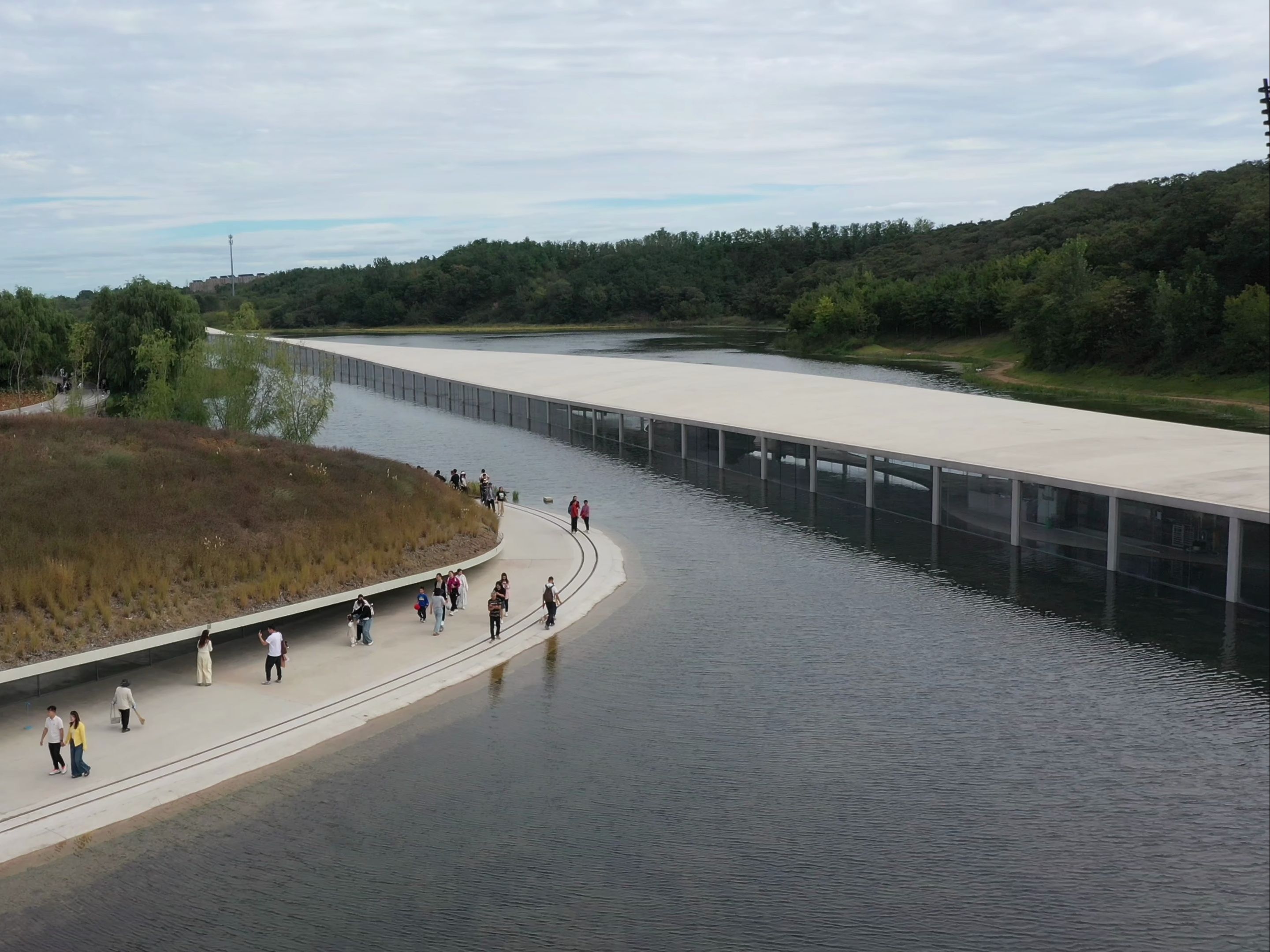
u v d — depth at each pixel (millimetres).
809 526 54812
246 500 41750
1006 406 68438
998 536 50969
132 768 26656
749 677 33219
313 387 73562
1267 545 38688
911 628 37812
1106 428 58719
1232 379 121938
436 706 30922
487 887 21609
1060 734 28641
